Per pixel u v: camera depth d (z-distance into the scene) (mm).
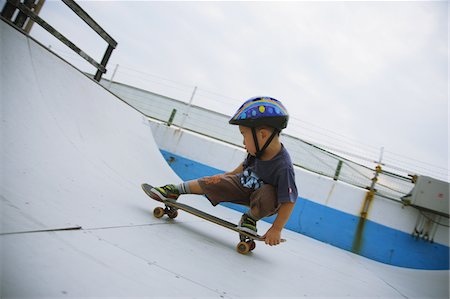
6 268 579
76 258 759
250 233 1646
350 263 3324
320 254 3266
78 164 1899
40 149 1647
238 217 4176
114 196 1766
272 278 1358
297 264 2023
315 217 5594
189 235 1616
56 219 982
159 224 1578
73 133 2242
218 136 6883
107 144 2756
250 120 1549
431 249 5004
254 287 1113
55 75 2477
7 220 812
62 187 1393
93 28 3570
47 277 607
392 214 5336
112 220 1260
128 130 3674
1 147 1354
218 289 941
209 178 1843
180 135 6895
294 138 6383
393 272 3719
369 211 5441
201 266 1121
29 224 849
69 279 636
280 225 1578
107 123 3119
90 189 1620
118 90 7996
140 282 766
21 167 1318
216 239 1828
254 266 1462
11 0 2518
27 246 711
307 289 1397
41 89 2156
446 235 5008
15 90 1846
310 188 5777
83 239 914
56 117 2141
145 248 1070
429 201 4988
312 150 6238
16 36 2168
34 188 1184
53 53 2572
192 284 897
